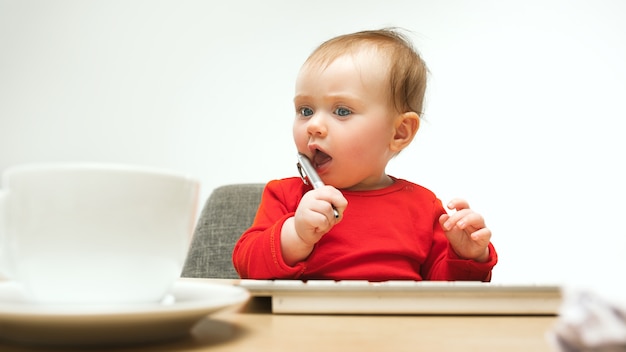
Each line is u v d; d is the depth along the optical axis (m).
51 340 0.28
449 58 1.73
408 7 1.75
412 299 0.42
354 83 0.88
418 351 0.28
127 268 0.31
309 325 0.37
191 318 0.30
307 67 0.90
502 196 1.70
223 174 1.78
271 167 1.77
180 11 1.81
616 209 1.67
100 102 1.83
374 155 0.90
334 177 0.89
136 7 1.83
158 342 0.30
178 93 1.81
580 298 0.21
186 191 0.34
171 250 0.33
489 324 0.38
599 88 1.70
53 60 1.84
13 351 0.28
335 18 1.77
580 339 0.20
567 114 1.70
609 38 1.70
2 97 1.85
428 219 0.92
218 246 1.20
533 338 0.32
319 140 0.87
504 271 1.67
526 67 1.72
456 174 1.71
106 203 0.30
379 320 0.39
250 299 0.50
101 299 0.31
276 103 1.78
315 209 0.69
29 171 0.30
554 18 1.71
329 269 0.83
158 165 1.80
